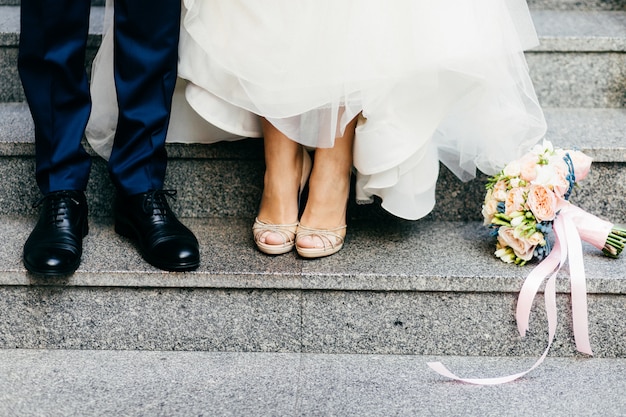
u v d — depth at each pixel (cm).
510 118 181
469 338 179
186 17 177
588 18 242
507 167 181
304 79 170
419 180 183
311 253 181
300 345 180
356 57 166
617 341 178
